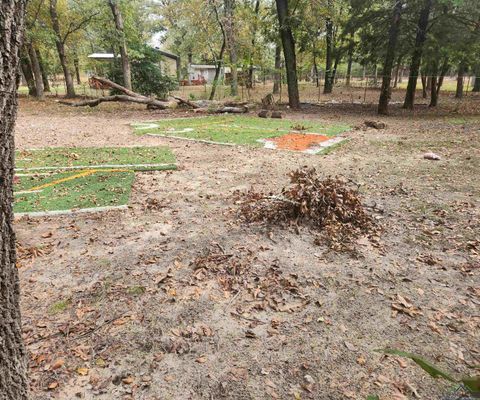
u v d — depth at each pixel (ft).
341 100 75.25
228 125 40.73
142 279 10.58
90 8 67.87
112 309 9.24
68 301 9.53
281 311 9.22
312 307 9.38
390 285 10.35
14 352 4.50
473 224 14.30
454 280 10.57
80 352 7.77
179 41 128.06
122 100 55.42
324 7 53.52
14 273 4.34
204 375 7.24
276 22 61.52
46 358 7.58
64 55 75.41
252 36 79.87
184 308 9.32
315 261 11.62
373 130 38.04
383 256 11.94
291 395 6.77
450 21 48.39
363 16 53.11
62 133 35.09
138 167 22.59
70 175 20.71
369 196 17.78
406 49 54.95
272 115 47.39
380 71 106.11
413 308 9.32
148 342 8.11
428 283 10.44
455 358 7.63
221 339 8.24
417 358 3.49
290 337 8.30
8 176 3.96
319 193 14.46
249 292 10.02
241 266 11.21
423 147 29.37
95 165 22.98
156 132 35.91
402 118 47.67
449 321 8.84
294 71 57.36
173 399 6.70
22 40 3.78
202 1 80.43
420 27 50.70
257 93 92.79
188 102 56.03
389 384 6.97
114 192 17.95
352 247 12.39
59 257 11.80
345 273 10.95
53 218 14.93
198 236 13.34
